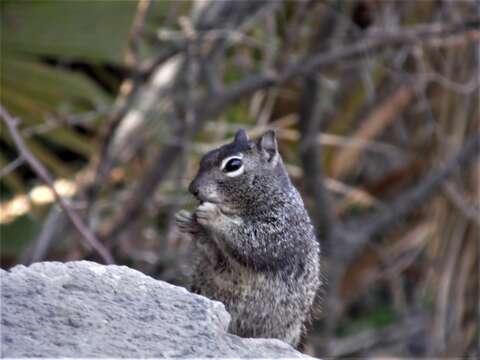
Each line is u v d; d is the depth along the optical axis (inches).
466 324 587.5
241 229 293.3
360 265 652.1
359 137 636.7
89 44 519.8
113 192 606.9
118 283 237.5
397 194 653.3
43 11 509.7
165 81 577.6
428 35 539.5
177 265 558.3
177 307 232.4
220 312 234.7
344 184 682.8
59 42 517.3
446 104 588.7
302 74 549.3
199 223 289.1
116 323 222.5
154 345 217.3
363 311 754.2
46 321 218.7
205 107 550.3
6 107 527.5
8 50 513.3
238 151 308.0
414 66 640.4
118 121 546.3
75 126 613.0
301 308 303.3
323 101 641.0
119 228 551.5
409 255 666.2
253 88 551.8
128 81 568.1
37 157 562.6
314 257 309.4
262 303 295.1
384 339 702.5
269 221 300.7
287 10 639.8
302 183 634.8
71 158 663.8
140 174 605.0
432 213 614.2
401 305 709.9
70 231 530.6
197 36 531.2
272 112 670.5
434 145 613.9
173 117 578.2
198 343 222.1
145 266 588.1
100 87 627.2
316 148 581.0
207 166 309.4
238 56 607.8
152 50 585.9
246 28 577.9
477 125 585.3
